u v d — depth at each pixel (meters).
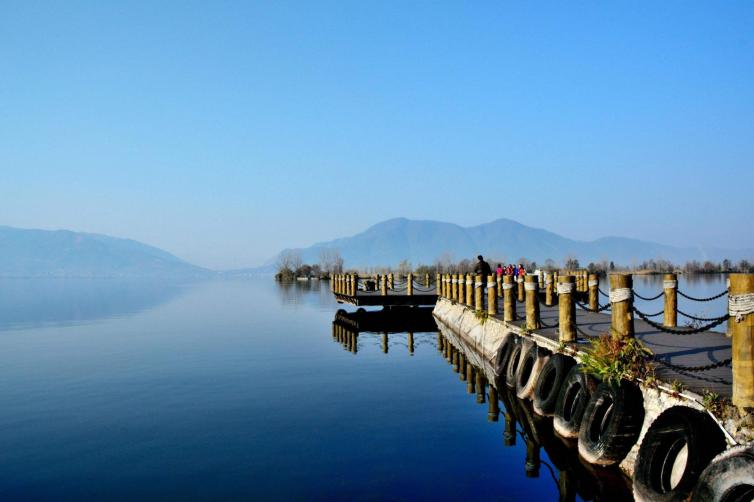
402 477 9.25
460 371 18.84
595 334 14.11
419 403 14.27
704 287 58.22
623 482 8.74
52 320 37.50
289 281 122.69
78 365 19.83
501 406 13.98
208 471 9.52
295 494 8.57
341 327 32.81
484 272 30.31
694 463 6.62
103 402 14.40
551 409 11.45
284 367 19.48
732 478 5.92
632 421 8.74
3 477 9.35
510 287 18.61
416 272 87.81
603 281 74.69
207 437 11.38
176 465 9.80
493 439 11.26
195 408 13.73
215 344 25.33
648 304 38.88
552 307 25.58
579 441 9.50
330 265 125.06
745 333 6.61
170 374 18.14
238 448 10.68
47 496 8.59
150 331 30.66
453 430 11.88
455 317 27.42
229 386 16.31
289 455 10.29
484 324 21.16
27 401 14.56
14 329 31.86
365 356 22.05
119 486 8.93
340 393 15.38
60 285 143.38
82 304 56.16
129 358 21.36
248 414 13.15
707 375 8.92
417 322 35.38
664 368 9.58
